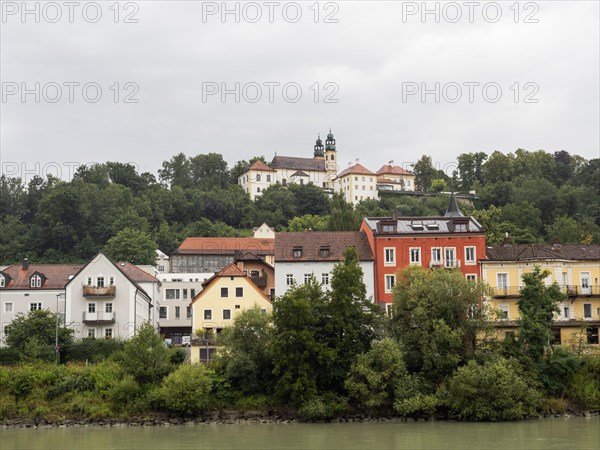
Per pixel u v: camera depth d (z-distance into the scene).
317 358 83.31
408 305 86.88
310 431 75.56
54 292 112.00
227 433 75.38
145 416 83.50
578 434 71.19
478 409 79.81
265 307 102.50
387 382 82.62
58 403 85.00
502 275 99.75
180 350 99.38
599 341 95.69
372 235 102.44
